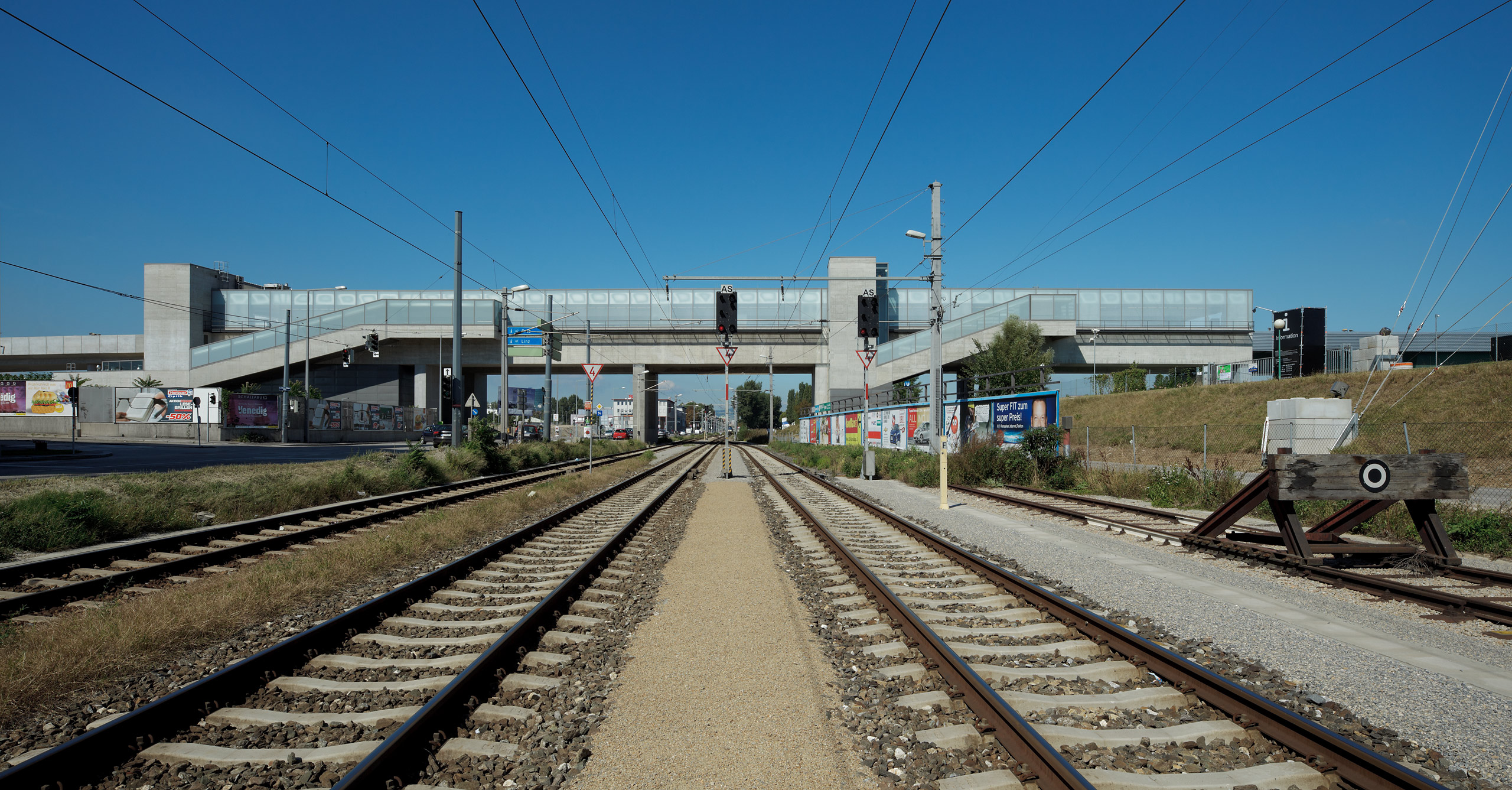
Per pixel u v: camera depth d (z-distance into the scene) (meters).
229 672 4.84
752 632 6.56
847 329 61.91
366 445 53.91
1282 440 17.03
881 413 42.69
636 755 4.13
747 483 25.30
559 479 23.38
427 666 5.55
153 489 15.16
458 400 26.48
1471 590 8.12
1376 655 5.90
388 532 12.49
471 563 9.40
